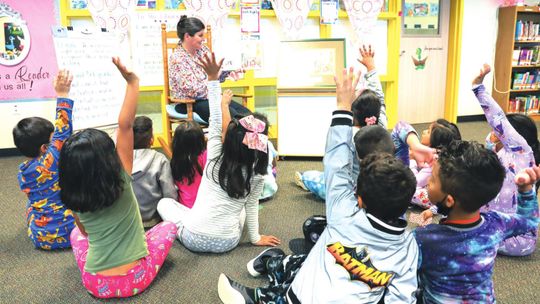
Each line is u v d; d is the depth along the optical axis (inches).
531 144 82.4
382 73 201.3
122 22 159.9
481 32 223.0
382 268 46.9
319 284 48.5
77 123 119.6
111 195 59.7
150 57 166.4
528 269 75.7
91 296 68.7
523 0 225.3
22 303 67.1
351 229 48.4
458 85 221.5
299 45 151.9
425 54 217.8
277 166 146.1
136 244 66.8
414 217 95.0
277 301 56.1
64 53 115.6
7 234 93.7
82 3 161.6
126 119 62.6
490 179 46.5
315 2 181.5
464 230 50.1
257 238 85.0
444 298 52.2
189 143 89.6
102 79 126.2
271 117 191.6
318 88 146.8
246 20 165.8
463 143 49.8
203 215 78.7
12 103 162.2
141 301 66.9
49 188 81.8
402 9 209.6
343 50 149.3
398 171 46.3
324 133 149.5
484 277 50.9
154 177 90.3
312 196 115.2
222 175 75.5
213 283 71.8
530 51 220.7
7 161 157.8
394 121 204.2
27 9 157.3
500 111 75.1
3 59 157.8
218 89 76.8
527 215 54.1
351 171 54.7
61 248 86.1
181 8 169.6
